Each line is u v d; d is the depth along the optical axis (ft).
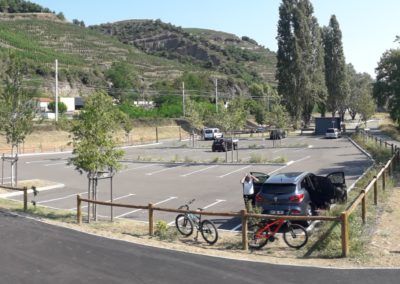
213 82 480.23
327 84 279.90
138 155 141.69
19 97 79.36
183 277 31.40
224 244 41.19
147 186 81.51
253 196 49.93
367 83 379.55
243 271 32.63
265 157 121.90
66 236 44.24
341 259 35.27
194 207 61.26
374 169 83.92
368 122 400.67
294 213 44.98
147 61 566.36
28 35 520.42
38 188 78.64
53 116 256.52
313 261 35.09
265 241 39.55
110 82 417.90
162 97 349.00
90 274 32.45
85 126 52.42
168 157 136.36
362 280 29.96
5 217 53.52
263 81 623.36
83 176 97.81
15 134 79.77
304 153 140.05
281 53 239.30
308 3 250.37
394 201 58.08
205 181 86.07
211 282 30.22
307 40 242.78
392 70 143.23
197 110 214.90
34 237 43.80
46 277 31.94
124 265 34.53
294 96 237.86
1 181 90.43
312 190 49.49
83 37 590.14
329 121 237.04
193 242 42.42
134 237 44.16
